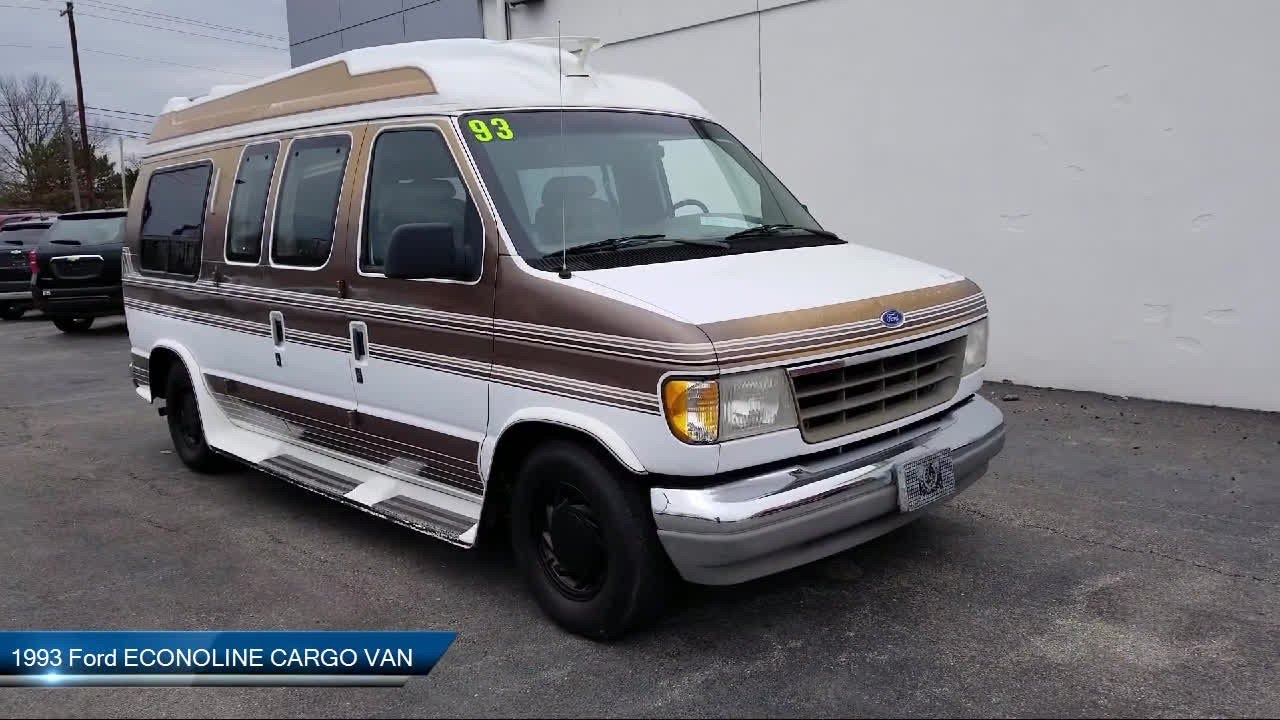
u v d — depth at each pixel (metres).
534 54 4.62
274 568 4.79
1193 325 6.91
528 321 3.80
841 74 8.62
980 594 4.16
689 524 3.37
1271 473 5.51
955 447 3.99
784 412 3.46
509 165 4.15
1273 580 4.19
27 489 6.31
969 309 4.21
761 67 9.24
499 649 3.86
